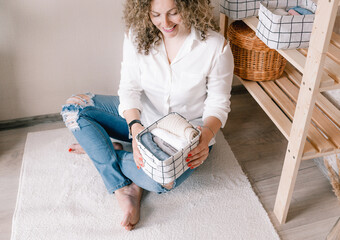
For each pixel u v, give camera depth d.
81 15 1.85
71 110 1.71
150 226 1.58
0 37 1.83
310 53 1.14
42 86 2.07
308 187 1.75
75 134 1.67
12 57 1.91
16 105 2.11
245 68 1.75
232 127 2.14
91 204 1.68
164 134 1.31
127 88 1.63
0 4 1.73
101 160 1.64
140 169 1.56
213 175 1.81
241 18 1.64
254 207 1.65
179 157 1.28
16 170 1.89
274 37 1.35
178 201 1.68
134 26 1.43
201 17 1.38
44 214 1.64
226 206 1.65
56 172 1.85
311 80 1.16
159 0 1.25
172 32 1.38
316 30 1.08
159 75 1.54
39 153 1.97
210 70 1.52
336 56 1.28
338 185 1.44
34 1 1.75
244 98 2.38
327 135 1.43
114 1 1.84
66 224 1.59
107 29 1.93
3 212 1.67
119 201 1.63
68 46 1.94
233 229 1.56
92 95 1.83
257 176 1.82
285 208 1.52
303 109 1.23
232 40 1.74
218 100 1.56
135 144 1.46
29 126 2.20
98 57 2.02
